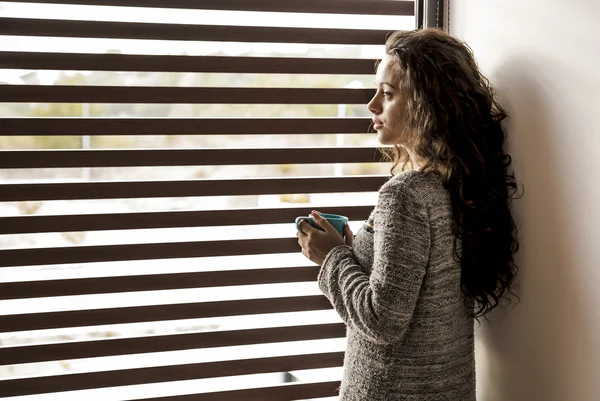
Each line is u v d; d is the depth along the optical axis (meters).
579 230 1.60
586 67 1.55
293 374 2.23
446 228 1.66
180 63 1.95
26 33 1.85
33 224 1.90
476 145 1.72
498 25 1.85
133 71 1.92
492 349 1.96
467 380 1.75
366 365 1.69
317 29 2.04
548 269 1.71
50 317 1.94
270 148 2.03
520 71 1.76
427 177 1.66
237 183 2.02
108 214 1.94
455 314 1.71
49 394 2.08
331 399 2.20
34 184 1.89
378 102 1.81
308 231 1.80
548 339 1.72
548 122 1.67
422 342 1.66
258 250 2.06
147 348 2.02
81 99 1.90
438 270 1.65
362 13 2.07
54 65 1.87
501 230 1.75
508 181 1.82
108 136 1.96
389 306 1.57
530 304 1.78
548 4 1.65
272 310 2.10
